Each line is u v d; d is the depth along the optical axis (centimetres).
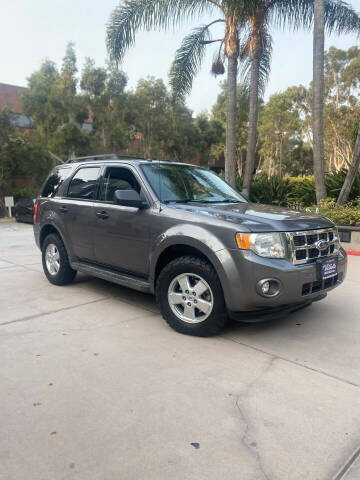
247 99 1339
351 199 1037
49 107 2067
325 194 1021
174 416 244
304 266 341
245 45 1222
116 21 1144
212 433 227
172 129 3002
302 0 1117
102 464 203
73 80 2173
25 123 2572
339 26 1156
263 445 217
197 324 361
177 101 1308
